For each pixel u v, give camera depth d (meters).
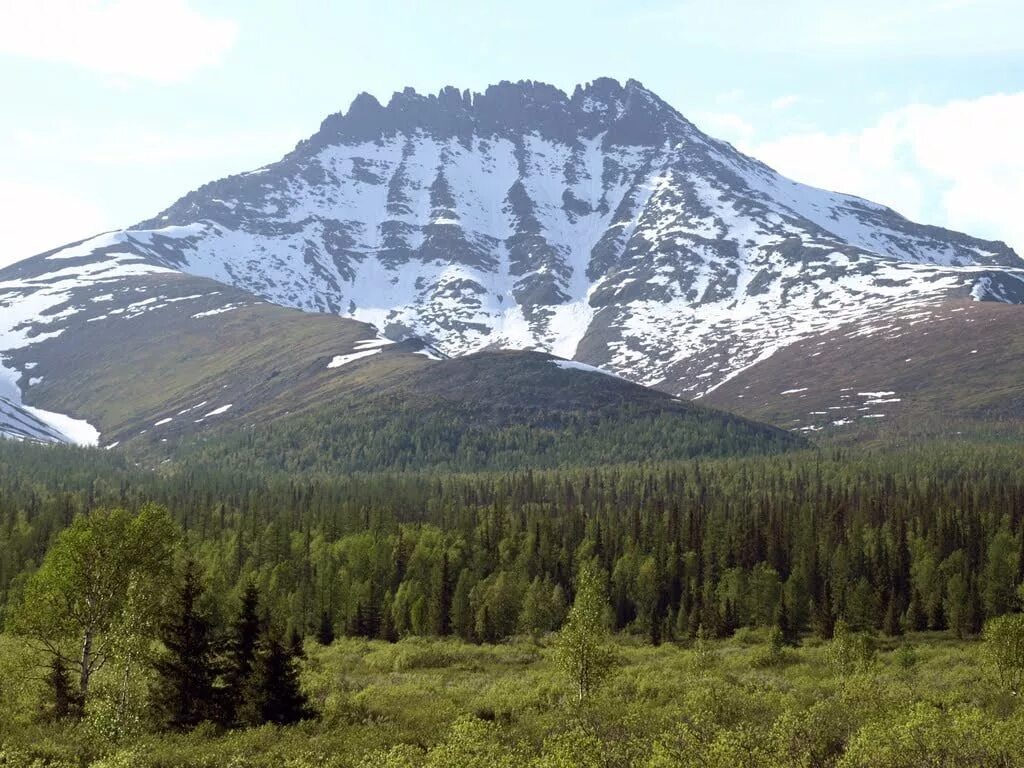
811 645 131.88
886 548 162.50
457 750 53.72
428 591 147.12
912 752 53.12
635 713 68.44
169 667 66.00
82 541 68.38
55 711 66.38
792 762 54.91
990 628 83.06
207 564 149.62
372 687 85.50
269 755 58.97
